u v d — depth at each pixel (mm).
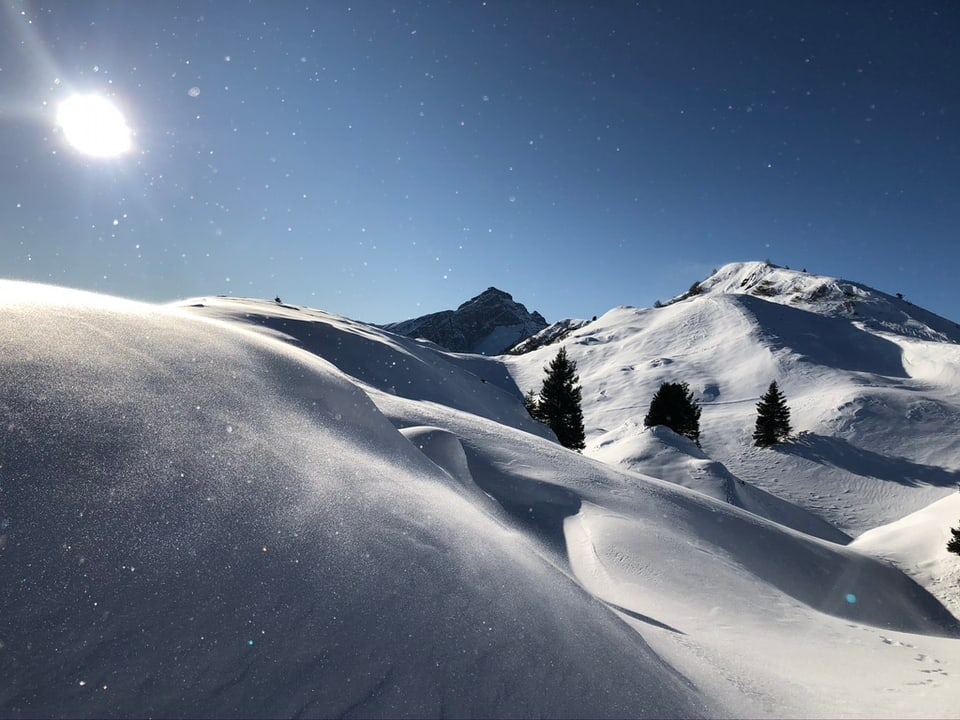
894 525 20719
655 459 27953
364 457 4359
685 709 2961
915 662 5297
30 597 1905
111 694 1783
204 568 2293
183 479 2689
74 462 2436
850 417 47906
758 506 26828
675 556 8258
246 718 1880
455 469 8734
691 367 69375
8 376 2711
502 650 2617
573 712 2500
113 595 2035
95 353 3373
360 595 2529
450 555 3139
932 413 47344
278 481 3084
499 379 73188
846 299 101125
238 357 4645
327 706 2014
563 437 40781
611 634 3328
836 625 6863
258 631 2158
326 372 5762
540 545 8281
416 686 2230
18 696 1687
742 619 6391
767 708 3434
